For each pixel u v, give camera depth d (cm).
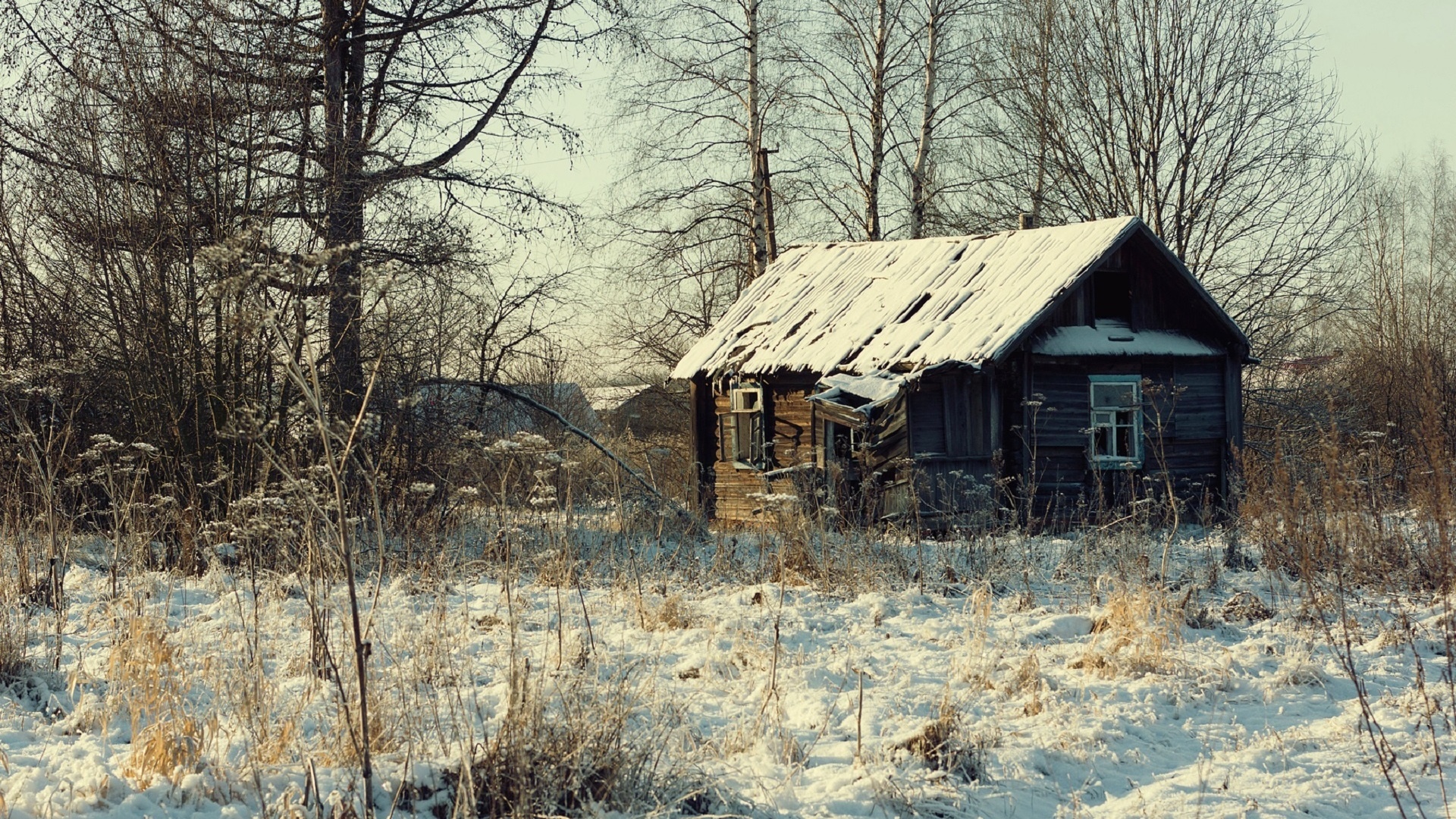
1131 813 517
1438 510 1064
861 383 1812
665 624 885
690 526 1494
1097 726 639
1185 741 645
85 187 1338
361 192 1495
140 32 1398
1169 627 868
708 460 2339
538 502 764
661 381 3312
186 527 1128
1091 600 1023
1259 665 800
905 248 2283
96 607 898
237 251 405
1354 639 880
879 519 1647
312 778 445
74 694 649
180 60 1384
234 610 862
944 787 529
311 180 1435
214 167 1339
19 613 794
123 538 1112
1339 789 552
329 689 608
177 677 612
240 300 533
